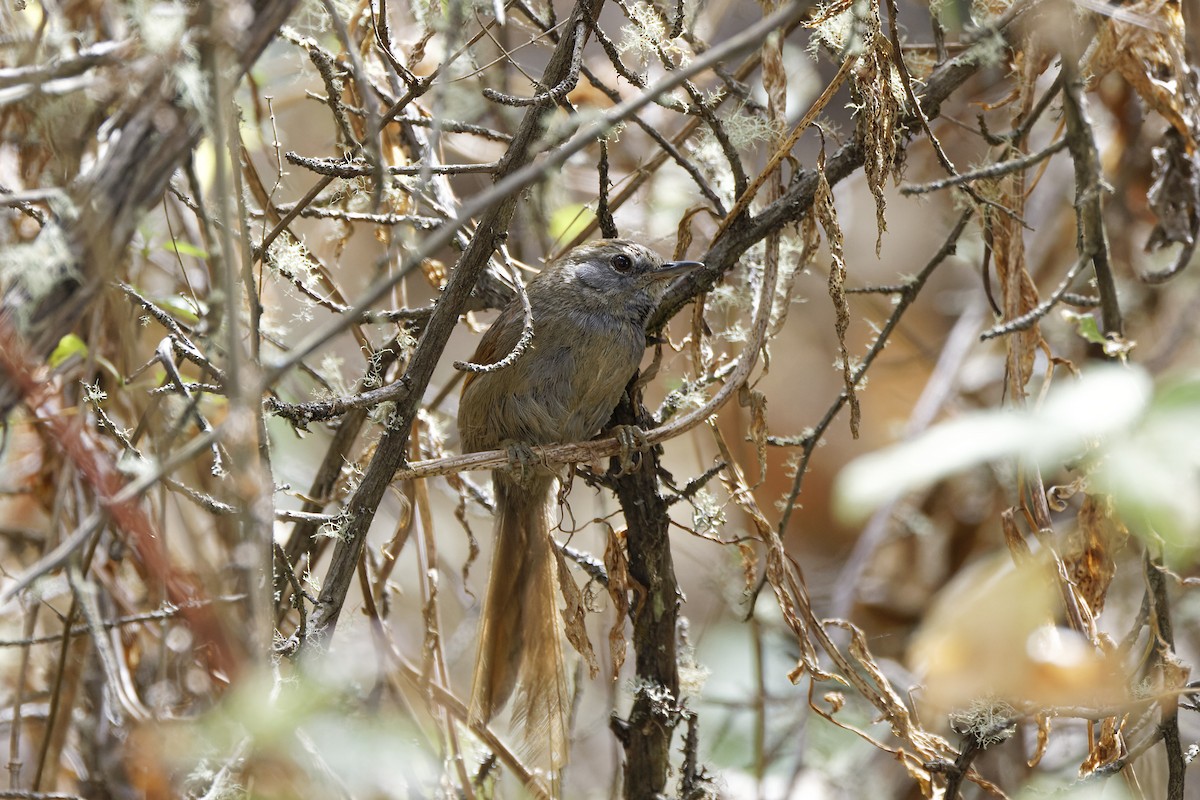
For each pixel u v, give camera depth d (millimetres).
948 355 12578
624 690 8477
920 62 8984
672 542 13016
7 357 4645
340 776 6547
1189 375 3904
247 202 9586
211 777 6910
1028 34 8250
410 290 12352
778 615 12008
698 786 8289
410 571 12617
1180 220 8844
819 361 15641
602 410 9320
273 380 5078
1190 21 9414
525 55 12172
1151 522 3816
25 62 7031
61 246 4742
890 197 15391
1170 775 7344
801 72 11531
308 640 6648
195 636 7789
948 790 7430
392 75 8883
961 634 4000
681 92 10328
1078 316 8672
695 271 8289
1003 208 8109
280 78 11195
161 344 6598
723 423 12953
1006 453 3771
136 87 4926
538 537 8898
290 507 11008
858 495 3393
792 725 10828
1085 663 4512
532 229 10859
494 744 8203
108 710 9023
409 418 6793
